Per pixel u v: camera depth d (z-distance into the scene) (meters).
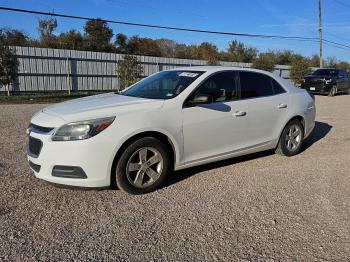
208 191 4.77
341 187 5.07
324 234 3.70
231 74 5.66
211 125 5.16
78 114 4.32
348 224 3.93
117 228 3.70
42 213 3.97
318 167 5.99
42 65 21.42
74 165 4.19
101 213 4.02
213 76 5.39
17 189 4.62
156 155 4.67
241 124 5.57
